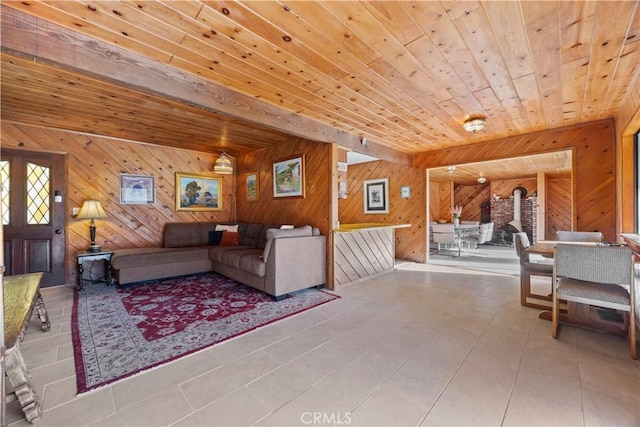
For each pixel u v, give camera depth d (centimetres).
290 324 270
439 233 722
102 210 404
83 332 251
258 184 527
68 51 177
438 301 335
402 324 268
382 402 160
